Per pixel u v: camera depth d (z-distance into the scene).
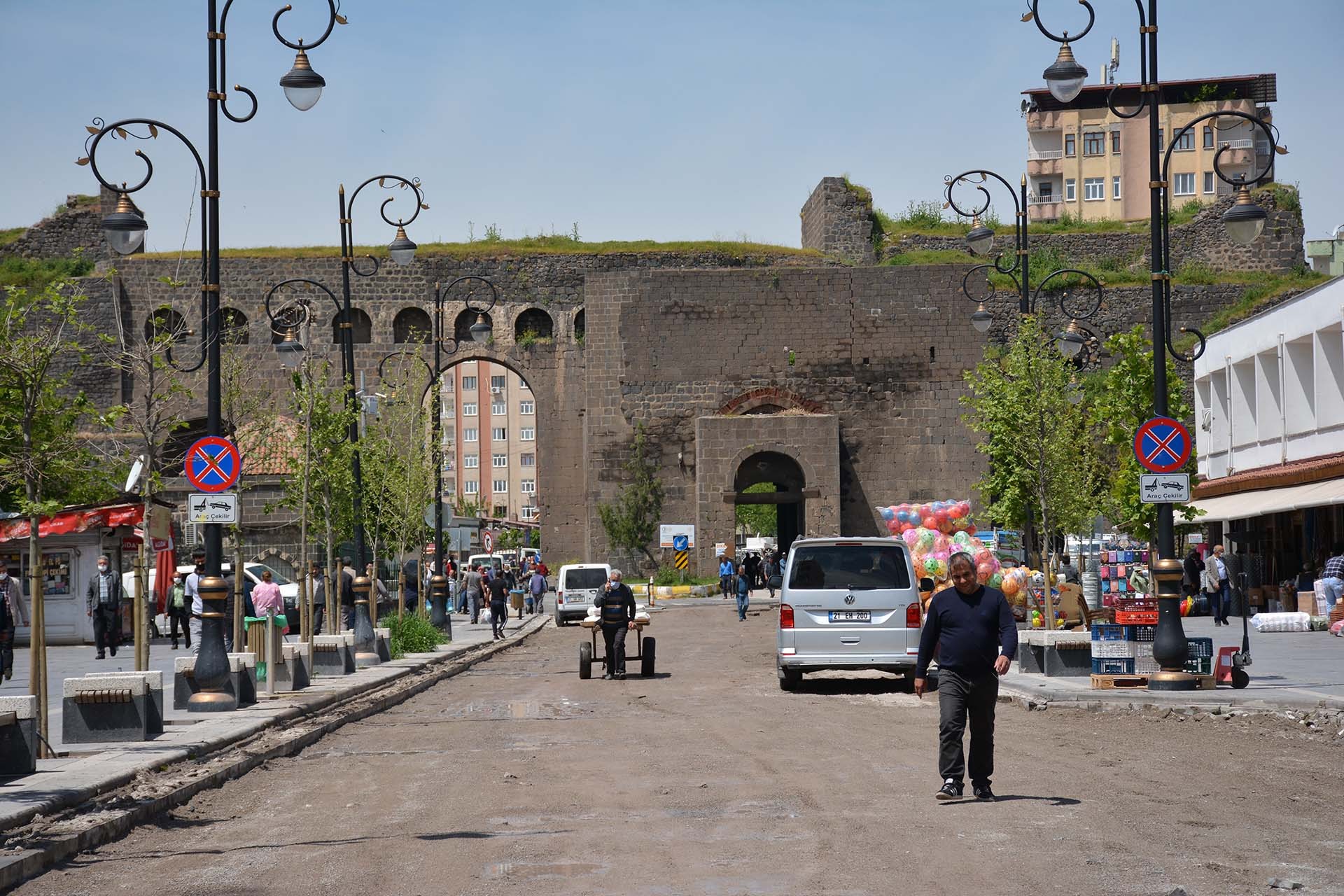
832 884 8.80
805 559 24.00
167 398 21.80
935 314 75.88
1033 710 19.78
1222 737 16.59
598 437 75.81
